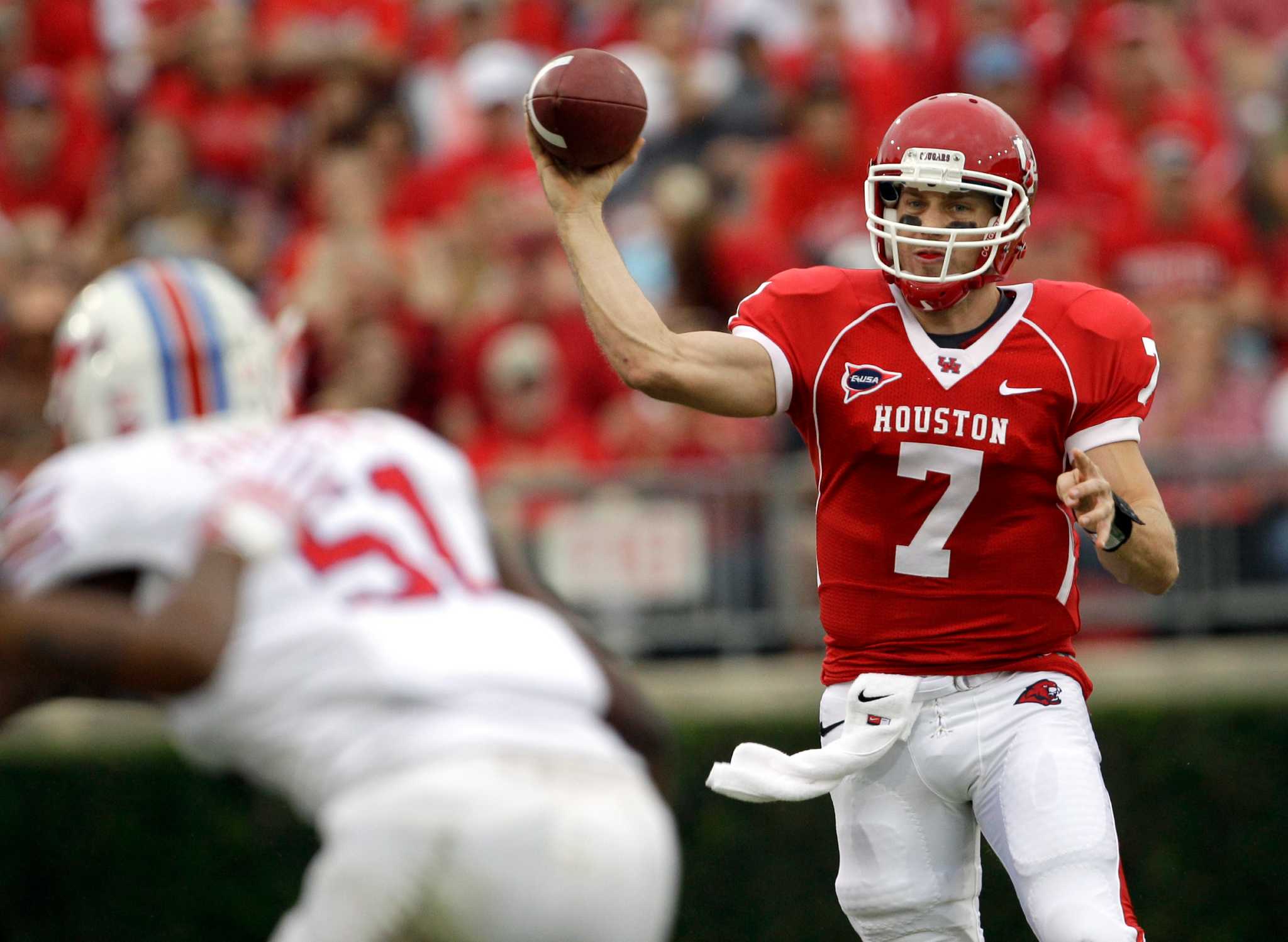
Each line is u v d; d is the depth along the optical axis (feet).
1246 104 117.39
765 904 73.97
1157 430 89.76
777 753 43.06
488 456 87.81
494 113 101.96
